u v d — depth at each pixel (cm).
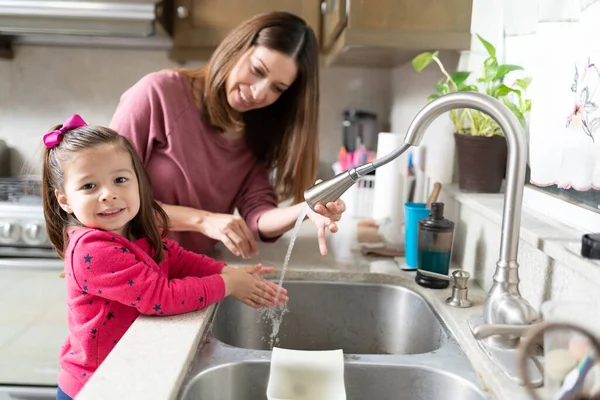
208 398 82
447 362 84
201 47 213
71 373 103
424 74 172
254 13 201
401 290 120
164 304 95
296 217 135
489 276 111
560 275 83
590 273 69
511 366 76
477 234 119
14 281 178
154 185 138
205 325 97
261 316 122
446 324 98
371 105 247
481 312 98
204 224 127
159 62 240
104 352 100
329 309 125
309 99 144
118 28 182
